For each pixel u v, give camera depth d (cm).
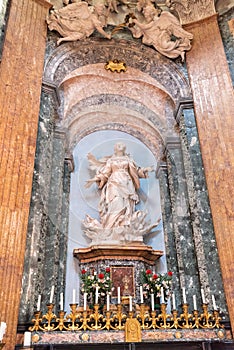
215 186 643
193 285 705
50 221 758
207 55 791
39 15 757
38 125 662
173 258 816
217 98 725
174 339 486
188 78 802
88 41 816
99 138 1024
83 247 831
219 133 684
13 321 480
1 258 500
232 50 779
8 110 600
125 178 870
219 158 661
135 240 785
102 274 629
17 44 675
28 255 547
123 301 638
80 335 477
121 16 890
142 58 853
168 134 904
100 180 893
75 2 820
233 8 826
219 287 578
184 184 827
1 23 665
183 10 860
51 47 775
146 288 655
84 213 891
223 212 614
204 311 525
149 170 930
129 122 1026
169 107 936
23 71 658
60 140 861
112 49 843
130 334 477
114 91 969
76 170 958
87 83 938
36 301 541
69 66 811
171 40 850
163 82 845
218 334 501
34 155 602
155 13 862
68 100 927
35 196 596
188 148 713
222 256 587
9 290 491
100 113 1008
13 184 555
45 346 450
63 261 788
